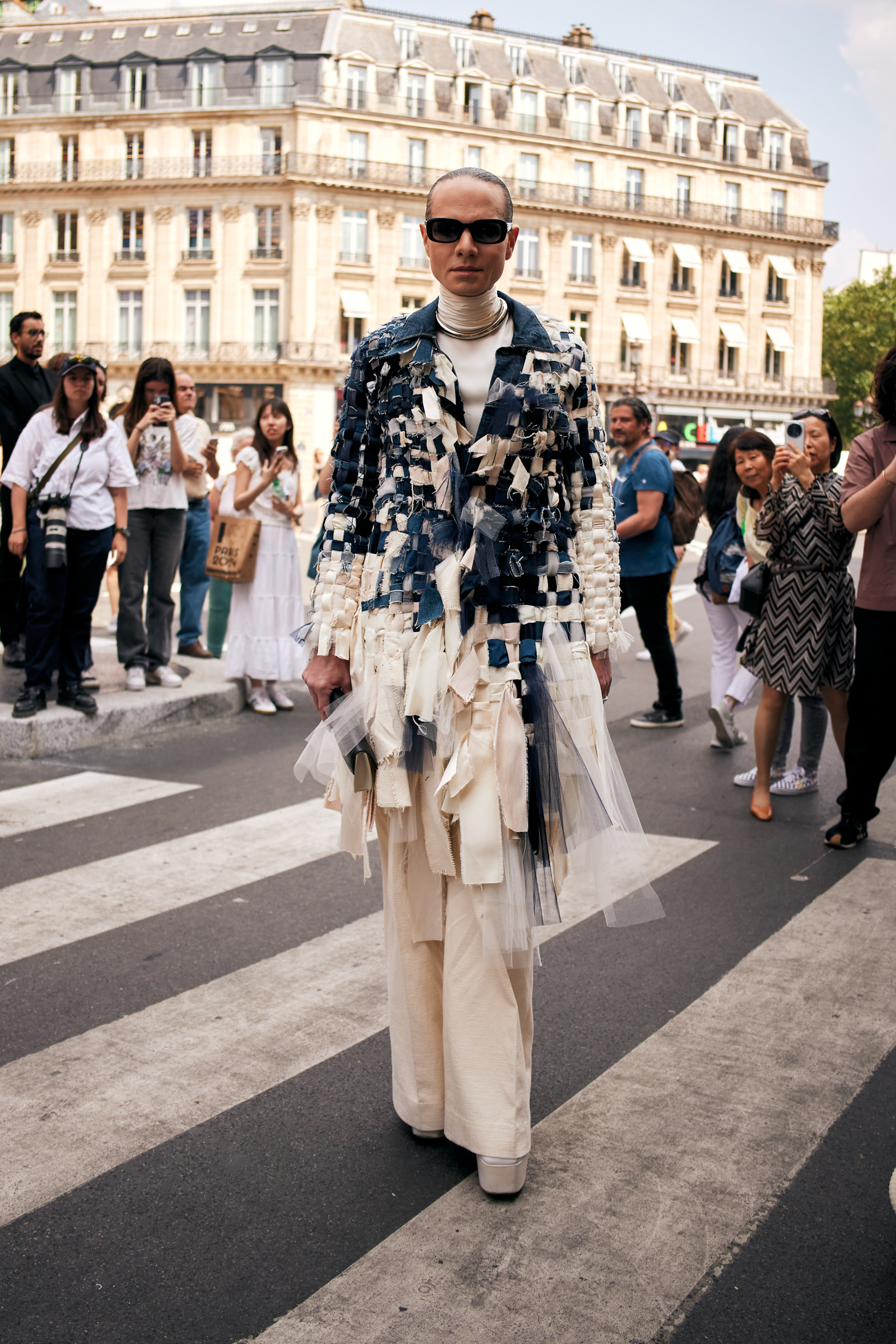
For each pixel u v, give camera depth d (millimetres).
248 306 50719
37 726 6172
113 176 51344
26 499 6305
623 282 55875
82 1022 3203
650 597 7062
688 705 8031
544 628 2422
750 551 6242
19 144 52375
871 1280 2174
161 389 6988
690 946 3760
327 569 2533
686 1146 2605
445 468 2375
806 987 3439
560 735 2428
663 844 4871
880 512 4496
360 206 50531
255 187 50031
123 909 4055
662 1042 3098
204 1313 2074
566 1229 2309
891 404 4438
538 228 54125
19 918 3963
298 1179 2484
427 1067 2605
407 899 2545
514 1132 2395
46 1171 2516
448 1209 2379
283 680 7371
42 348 7324
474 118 52594
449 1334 2016
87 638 6570
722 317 58281
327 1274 2178
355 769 2480
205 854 4656
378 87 51125
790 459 4996
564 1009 3299
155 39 52031
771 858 4680
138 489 7004
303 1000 3338
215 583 8773
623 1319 2057
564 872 2545
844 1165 2539
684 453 44250
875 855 4711
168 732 6844
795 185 59562
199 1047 3062
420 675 2375
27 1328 2039
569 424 2426
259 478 7215
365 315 50844
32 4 64062
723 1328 2037
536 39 55906
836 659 5129
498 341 2402
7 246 52781
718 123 57969
